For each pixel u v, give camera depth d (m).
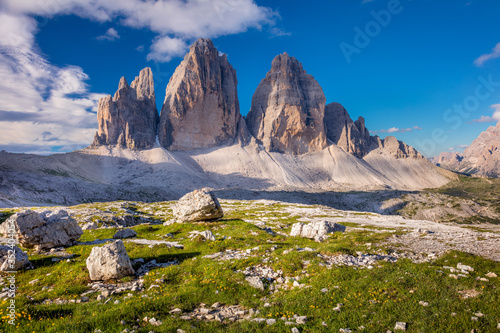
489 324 11.43
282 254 22.88
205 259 22.91
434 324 11.86
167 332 11.73
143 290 17.67
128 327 12.05
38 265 23.67
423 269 17.67
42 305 14.61
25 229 28.52
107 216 57.00
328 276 17.53
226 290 16.97
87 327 11.95
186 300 15.60
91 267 19.81
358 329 11.91
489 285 14.85
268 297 16.22
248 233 34.41
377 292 15.10
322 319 12.94
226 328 12.31
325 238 32.69
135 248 27.48
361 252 23.06
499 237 28.66
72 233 31.94
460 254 20.42
